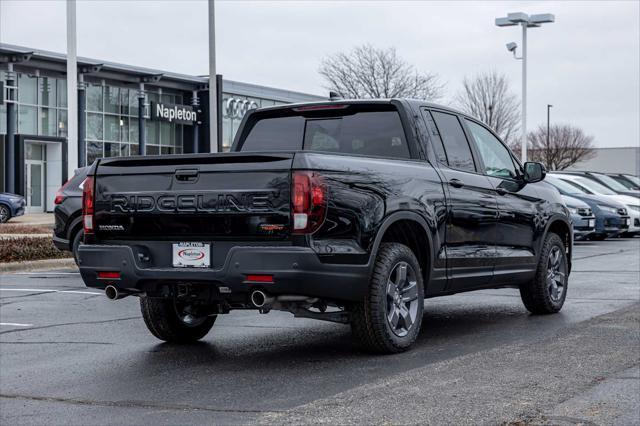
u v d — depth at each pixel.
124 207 6.98
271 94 53.47
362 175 6.81
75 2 23.17
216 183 6.62
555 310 9.47
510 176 9.08
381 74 50.25
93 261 7.04
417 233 7.50
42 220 33.97
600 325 8.15
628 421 4.92
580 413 5.08
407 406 5.24
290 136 8.34
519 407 5.20
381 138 7.89
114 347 7.80
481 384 5.76
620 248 20.83
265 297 6.37
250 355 7.29
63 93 42.38
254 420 5.11
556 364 6.37
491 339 7.84
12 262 16.47
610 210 23.78
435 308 10.05
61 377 6.59
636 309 9.27
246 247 6.41
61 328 8.91
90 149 43.84
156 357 7.29
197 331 7.97
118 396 5.95
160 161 6.88
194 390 6.05
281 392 5.91
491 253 8.33
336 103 8.12
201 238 6.67
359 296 6.75
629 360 6.49
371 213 6.78
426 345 7.57
